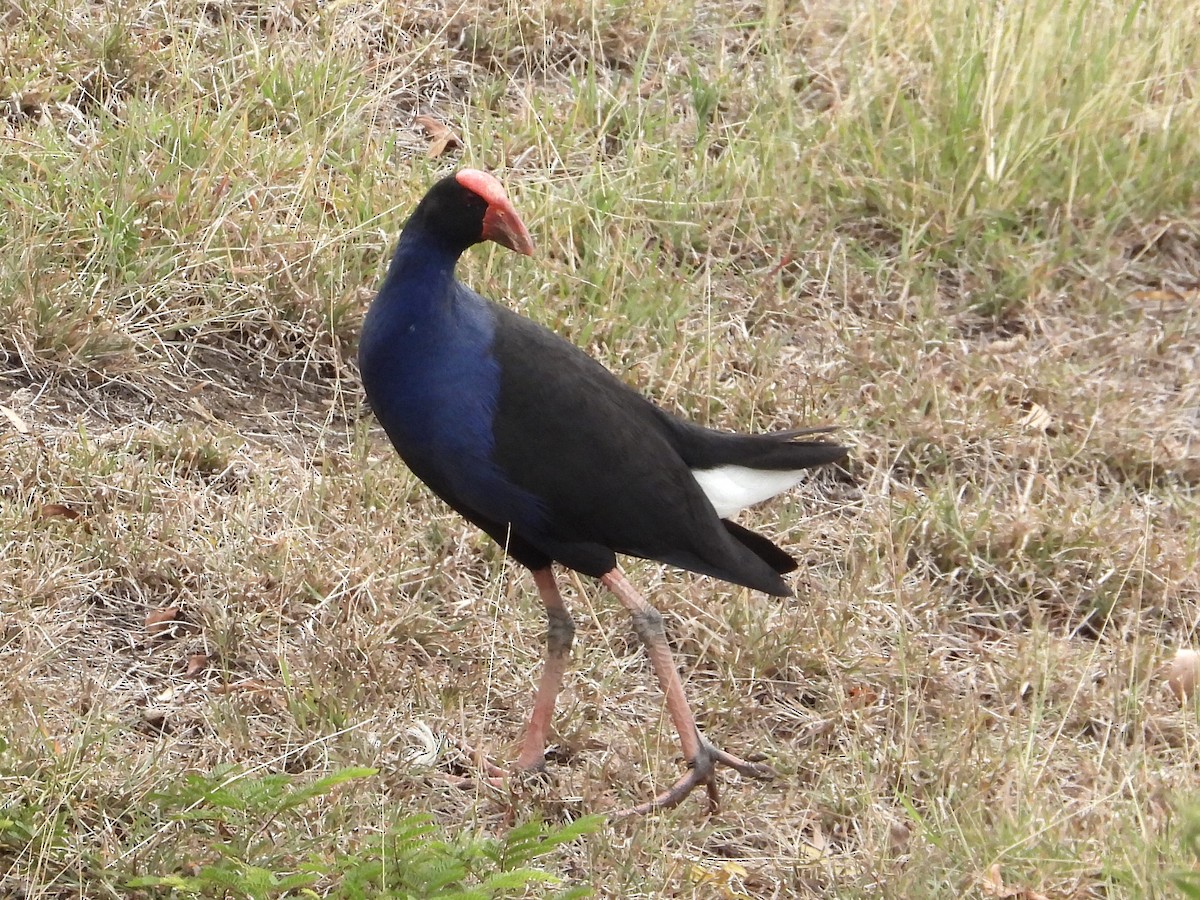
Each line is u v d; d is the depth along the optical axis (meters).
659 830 7.18
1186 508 9.91
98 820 6.54
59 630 7.64
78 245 9.80
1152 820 7.30
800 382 10.41
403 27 12.75
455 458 7.24
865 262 11.54
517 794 7.31
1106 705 8.36
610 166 11.77
